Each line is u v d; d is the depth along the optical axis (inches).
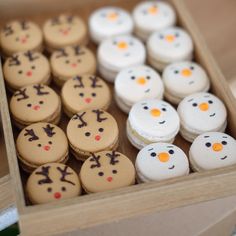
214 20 25.5
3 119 18.9
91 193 18.0
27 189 18.2
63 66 21.8
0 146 21.0
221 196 18.5
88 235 18.7
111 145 19.6
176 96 21.4
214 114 20.2
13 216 19.5
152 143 19.7
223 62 23.7
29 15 25.0
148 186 17.3
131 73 21.5
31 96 20.5
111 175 18.5
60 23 23.6
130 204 17.4
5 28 23.2
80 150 19.4
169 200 17.9
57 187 18.1
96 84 21.1
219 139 19.5
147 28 24.0
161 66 22.9
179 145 20.7
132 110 20.1
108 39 23.1
